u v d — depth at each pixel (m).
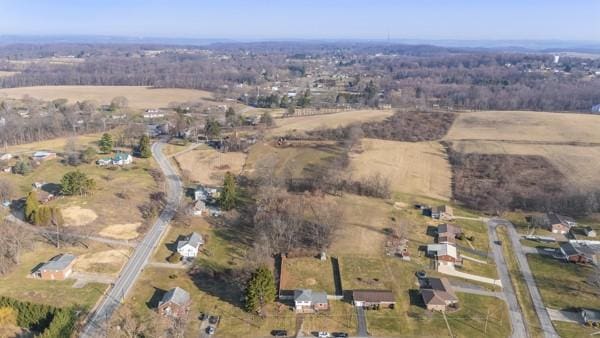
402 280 89.38
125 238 103.00
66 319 71.19
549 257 100.69
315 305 80.38
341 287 86.38
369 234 105.88
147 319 75.56
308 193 123.94
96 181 132.75
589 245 105.44
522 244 106.56
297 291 82.06
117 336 71.00
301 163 148.12
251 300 78.00
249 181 137.62
